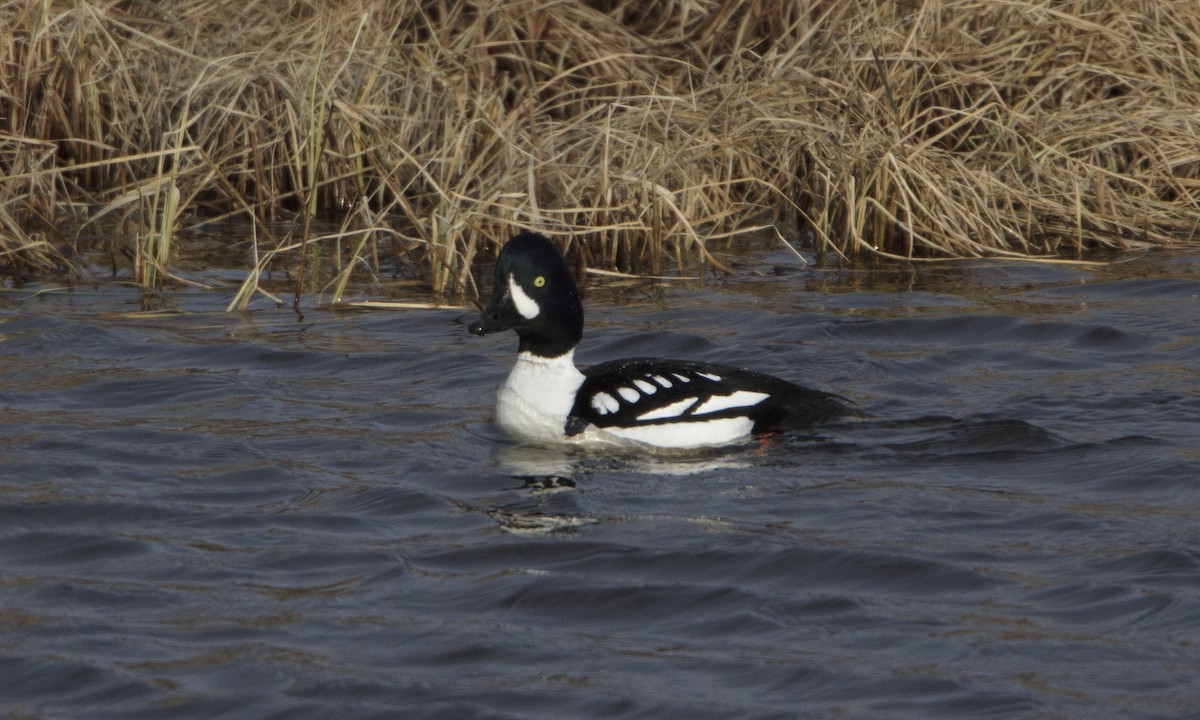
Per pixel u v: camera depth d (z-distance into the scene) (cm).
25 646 799
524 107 1900
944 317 1477
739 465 1089
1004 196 1842
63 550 935
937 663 768
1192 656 767
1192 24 2027
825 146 1859
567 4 2159
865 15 1977
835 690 742
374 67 1970
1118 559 891
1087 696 727
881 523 962
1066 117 1909
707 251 1748
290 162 1975
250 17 2173
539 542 942
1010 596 848
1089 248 1800
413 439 1158
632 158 1794
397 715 724
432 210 1838
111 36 2086
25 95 1980
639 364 1194
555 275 1160
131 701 741
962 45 2011
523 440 1159
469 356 1382
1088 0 2050
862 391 1258
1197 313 1480
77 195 2002
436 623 828
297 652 790
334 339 1447
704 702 732
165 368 1344
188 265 1766
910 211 1778
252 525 977
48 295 1620
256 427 1181
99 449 1120
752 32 2127
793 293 1608
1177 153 1884
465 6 2186
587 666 774
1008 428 1144
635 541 940
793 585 873
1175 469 1041
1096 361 1330
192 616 837
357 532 966
